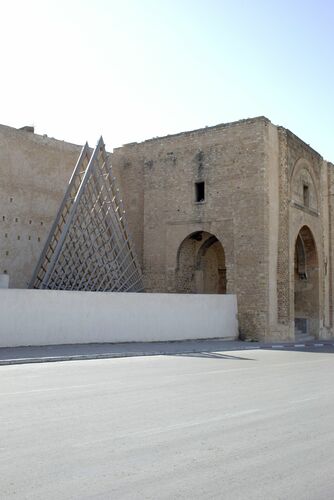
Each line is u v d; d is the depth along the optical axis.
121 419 7.16
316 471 5.18
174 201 28.20
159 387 10.07
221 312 24.64
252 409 8.09
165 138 28.97
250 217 25.48
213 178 26.92
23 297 17.31
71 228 22.53
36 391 9.31
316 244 31.91
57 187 27.05
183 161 28.11
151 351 17.75
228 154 26.53
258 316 24.92
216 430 6.69
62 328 18.39
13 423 6.81
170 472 5.03
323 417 7.63
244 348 21.33
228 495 4.48
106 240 24.09
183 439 6.21
